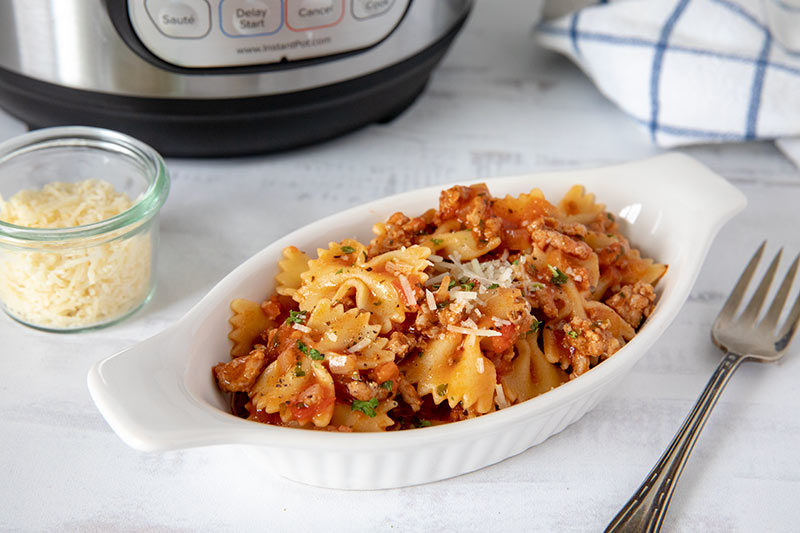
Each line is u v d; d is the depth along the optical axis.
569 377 0.45
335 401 0.42
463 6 0.59
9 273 0.49
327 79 0.55
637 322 0.47
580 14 0.63
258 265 0.45
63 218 0.50
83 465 0.44
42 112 0.56
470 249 0.46
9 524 0.42
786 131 0.59
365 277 0.44
